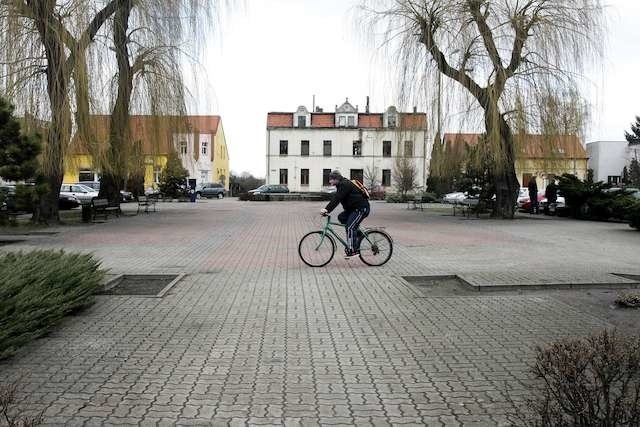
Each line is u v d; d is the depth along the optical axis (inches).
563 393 124.6
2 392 145.9
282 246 536.7
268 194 1839.3
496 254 476.4
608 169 2303.2
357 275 371.6
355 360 199.2
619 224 810.8
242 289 326.3
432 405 158.6
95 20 679.7
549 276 353.4
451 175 1026.1
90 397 163.3
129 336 228.5
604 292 317.7
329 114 2726.4
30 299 221.5
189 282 347.6
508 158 847.7
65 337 226.5
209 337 227.9
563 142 832.9
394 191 2180.1
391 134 912.3
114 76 742.5
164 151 848.3
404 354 206.1
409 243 561.3
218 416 150.4
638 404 120.0
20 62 635.5
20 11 633.0
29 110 646.5
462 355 204.8
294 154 2672.2
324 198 1859.0
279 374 184.4
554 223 825.5
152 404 158.4
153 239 592.7
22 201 518.0
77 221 823.7
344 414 152.2
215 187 2207.2
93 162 740.0
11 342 195.6
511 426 137.2
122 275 360.2
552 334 231.6
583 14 794.2
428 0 808.9
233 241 578.2
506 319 257.4
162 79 782.5
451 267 403.5
